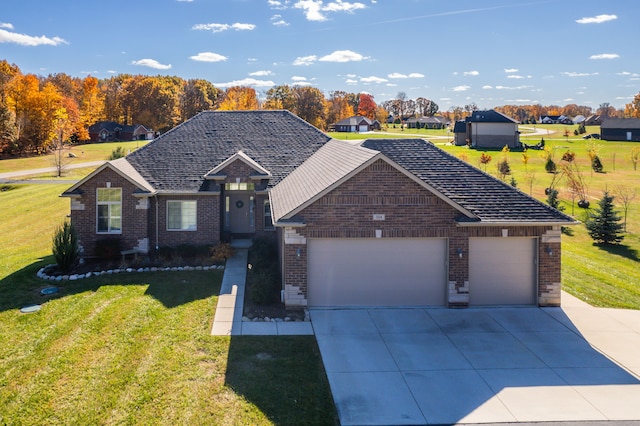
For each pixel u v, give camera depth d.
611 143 82.56
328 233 16.61
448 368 12.45
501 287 17.30
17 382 11.30
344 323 15.47
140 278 19.53
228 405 10.51
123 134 103.12
